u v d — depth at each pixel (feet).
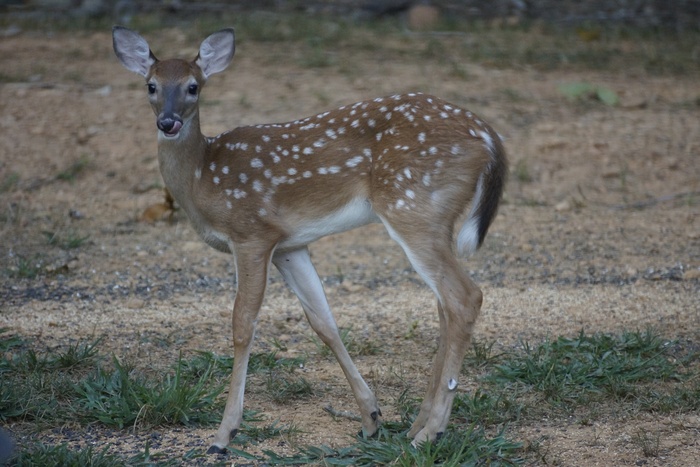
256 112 57.88
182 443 27.84
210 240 29.25
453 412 29.55
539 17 79.82
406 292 40.78
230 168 28.32
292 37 71.87
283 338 36.06
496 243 45.73
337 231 28.63
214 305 39.27
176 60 28.94
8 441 22.58
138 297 40.01
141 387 29.71
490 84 63.72
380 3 79.82
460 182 26.94
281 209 28.12
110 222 48.24
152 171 53.01
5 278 41.45
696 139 56.95
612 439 28.02
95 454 26.78
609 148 55.47
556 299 39.58
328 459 26.53
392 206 26.99
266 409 30.37
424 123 27.20
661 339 34.99
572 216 48.73
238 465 26.50
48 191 51.03
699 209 49.26
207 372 31.24
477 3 81.66
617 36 75.56
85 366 32.81
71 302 39.24
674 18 80.12
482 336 36.01
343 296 40.32
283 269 28.89
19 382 31.07
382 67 65.67
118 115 58.80
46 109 59.06
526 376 32.01
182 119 28.07
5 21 75.20
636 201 50.49
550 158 54.39
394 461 26.20
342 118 28.40
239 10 79.41
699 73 67.67
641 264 43.19
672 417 29.43
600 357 33.55
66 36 72.64
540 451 27.22
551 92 63.10
